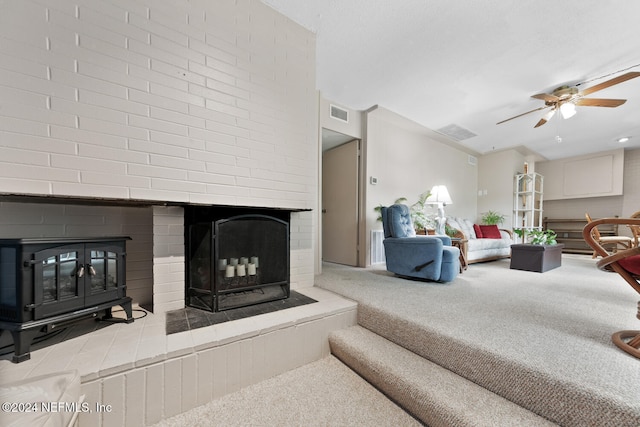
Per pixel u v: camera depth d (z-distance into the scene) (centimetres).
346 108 364
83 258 129
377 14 205
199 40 177
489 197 586
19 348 106
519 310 177
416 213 415
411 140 448
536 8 192
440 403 108
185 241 178
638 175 557
